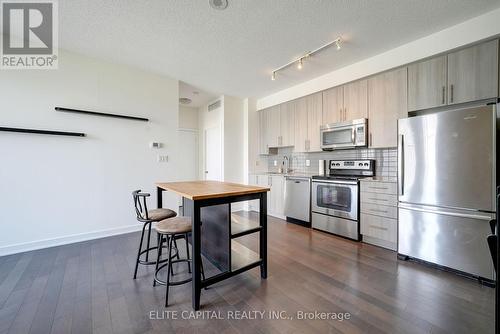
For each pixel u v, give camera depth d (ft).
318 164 13.78
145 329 4.75
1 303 5.58
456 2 6.54
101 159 10.50
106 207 10.64
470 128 6.63
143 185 11.71
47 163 9.25
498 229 3.19
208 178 17.89
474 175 6.59
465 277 6.81
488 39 7.10
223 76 12.30
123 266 7.60
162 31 8.13
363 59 10.09
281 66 10.96
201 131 18.84
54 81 9.33
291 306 5.51
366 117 10.25
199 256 5.54
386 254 8.62
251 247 9.34
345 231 10.38
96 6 6.82
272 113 15.55
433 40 8.09
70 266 7.57
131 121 11.31
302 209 12.55
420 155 7.64
